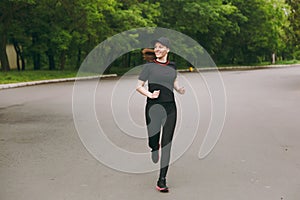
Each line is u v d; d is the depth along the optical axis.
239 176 5.14
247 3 50.56
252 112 11.01
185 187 4.71
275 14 53.66
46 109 11.73
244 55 57.34
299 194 4.46
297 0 30.75
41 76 25.59
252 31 52.06
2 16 26.80
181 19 40.06
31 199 4.30
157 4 36.00
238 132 8.10
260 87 19.81
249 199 4.30
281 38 56.25
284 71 38.91
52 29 29.62
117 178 5.06
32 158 6.06
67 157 6.13
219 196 4.39
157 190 4.60
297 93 16.61
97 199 4.30
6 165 5.66
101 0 28.25
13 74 25.02
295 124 9.07
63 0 27.03
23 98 14.79
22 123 9.33
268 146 6.86
